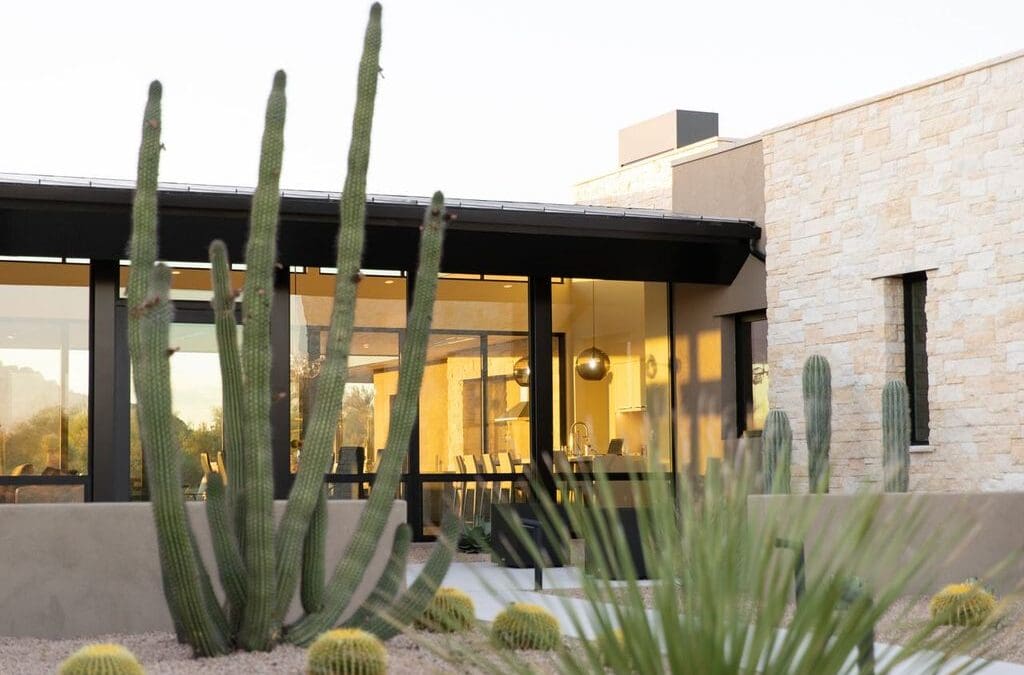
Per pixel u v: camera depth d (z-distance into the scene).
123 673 4.74
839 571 2.35
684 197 14.77
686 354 14.41
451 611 5.94
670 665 2.39
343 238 6.03
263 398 5.77
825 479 2.42
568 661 2.48
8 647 6.64
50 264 12.17
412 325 6.15
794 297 12.96
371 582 7.73
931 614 6.80
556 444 13.88
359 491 12.80
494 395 13.36
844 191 12.46
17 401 12.02
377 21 6.07
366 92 6.05
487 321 13.39
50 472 12.02
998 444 10.89
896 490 9.62
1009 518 9.28
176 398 12.54
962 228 11.30
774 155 13.27
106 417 11.95
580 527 2.51
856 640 2.35
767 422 11.02
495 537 11.48
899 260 11.89
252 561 5.74
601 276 13.45
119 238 11.59
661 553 2.46
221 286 5.73
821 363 11.46
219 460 12.62
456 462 13.16
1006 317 10.88
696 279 13.74
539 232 12.63
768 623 2.35
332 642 5.12
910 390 12.00
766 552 2.37
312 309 12.80
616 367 14.27
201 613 5.66
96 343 11.97
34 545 7.25
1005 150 10.96
